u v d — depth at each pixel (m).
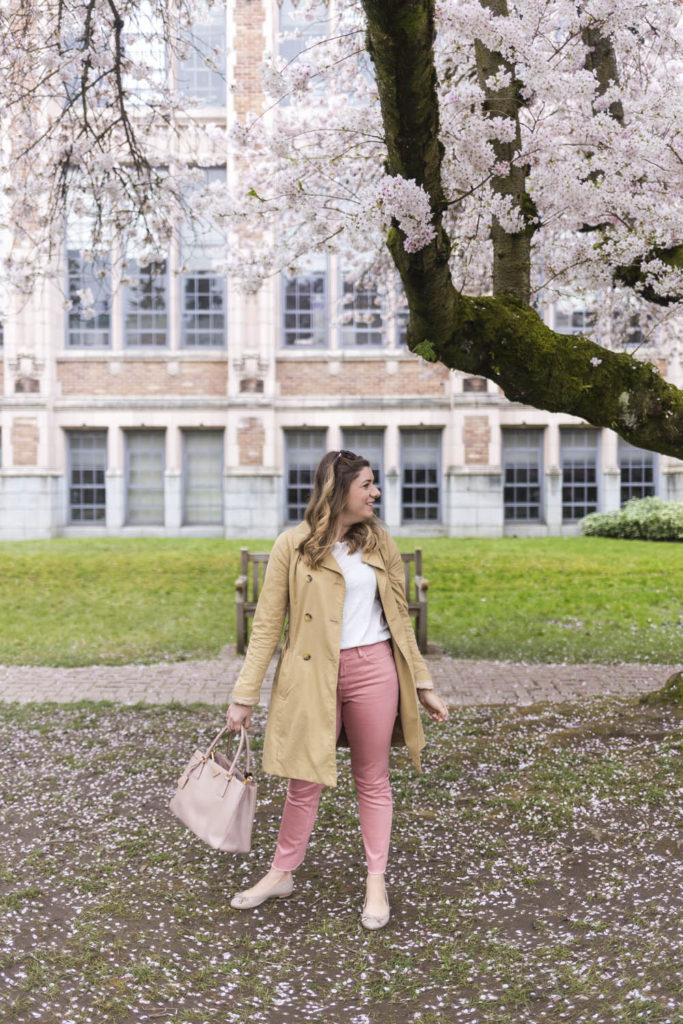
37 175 7.86
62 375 21.34
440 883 3.70
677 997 2.75
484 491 20.89
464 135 4.92
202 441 21.75
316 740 3.26
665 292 5.53
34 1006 2.76
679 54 5.80
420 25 3.30
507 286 5.57
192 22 6.98
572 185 5.21
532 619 11.28
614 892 3.53
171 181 7.94
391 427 21.34
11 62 6.74
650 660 8.84
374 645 3.36
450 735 5.93
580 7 5.26
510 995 2.83
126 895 3.61
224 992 2.88
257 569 9.45
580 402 5.04
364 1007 2.81
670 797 4.50
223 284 21.48
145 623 11.06
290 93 5.57
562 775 4.92
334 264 21.44
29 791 4.87
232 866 3.92
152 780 5.06
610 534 20.27
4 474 20.73
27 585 13.70
